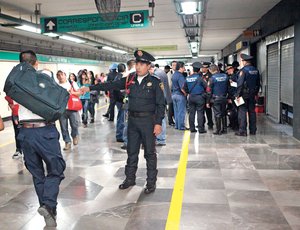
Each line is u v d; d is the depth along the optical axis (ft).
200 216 11.35
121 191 13.87
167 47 65.62
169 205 12.33
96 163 18.21
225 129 26.32
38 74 10.59
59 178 11.06
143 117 13.46
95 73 73.26
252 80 24.04
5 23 27.94
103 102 59.98
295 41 22.77
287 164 17.19
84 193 13.70
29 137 10.48
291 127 27.68
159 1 25.49
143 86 13.39
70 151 21.13
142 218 11.32
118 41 55.98
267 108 35.04
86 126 31.58
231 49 59.47
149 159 13.64
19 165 18.17
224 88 25.09
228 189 13.80
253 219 11.04
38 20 31.01
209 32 44.65
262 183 14.43
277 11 26.81
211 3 26.20
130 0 24.82
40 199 11.09
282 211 11.60
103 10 15.34
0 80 38.75
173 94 27.94
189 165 17.40
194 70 26.09
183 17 31.04
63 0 24.30
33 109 10.11
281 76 28.96
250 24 37.68
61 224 11.00
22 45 42.63
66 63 56.59
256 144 21.91
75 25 27.35
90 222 11.10
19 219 11.44
